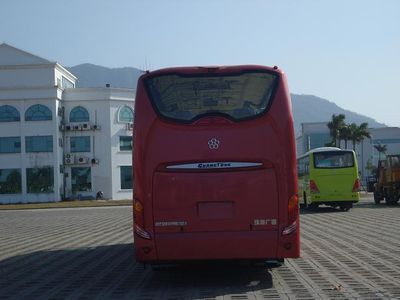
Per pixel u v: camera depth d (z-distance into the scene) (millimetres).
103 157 62906
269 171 8797
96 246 15773
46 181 60844
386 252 12492
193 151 8812
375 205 33375
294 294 8406
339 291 8500
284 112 8898
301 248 13547
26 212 41781
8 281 10352
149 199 8836
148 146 8891
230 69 9039
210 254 8719
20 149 61188
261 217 8742
